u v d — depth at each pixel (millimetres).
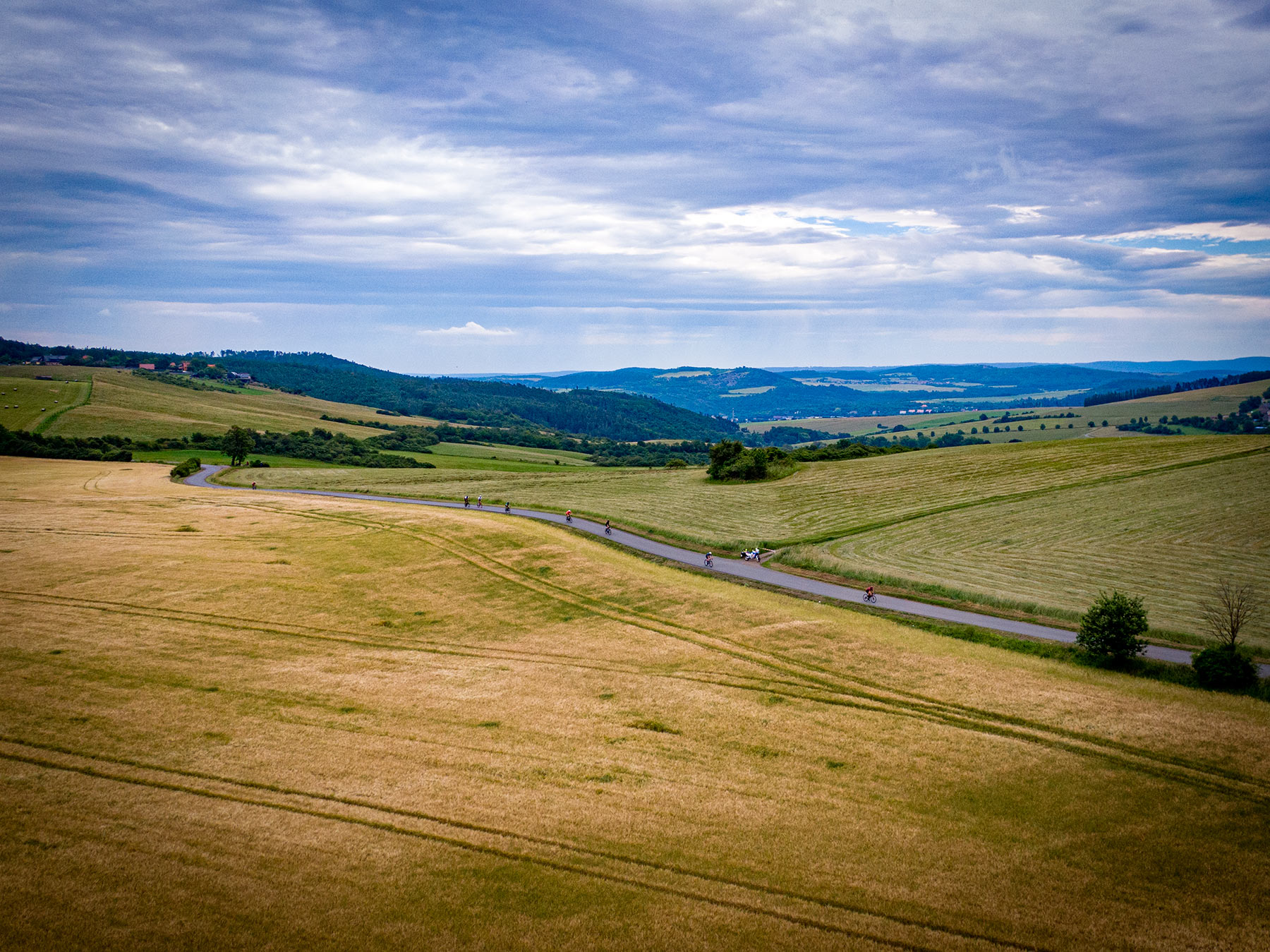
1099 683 39719
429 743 32812
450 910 21922
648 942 20797
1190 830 26469
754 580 62156
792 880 23594
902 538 76000
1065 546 69500
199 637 46844
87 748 31266
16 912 21234
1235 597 53812
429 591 58781
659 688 39750
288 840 25078
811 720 35594
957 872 24156
